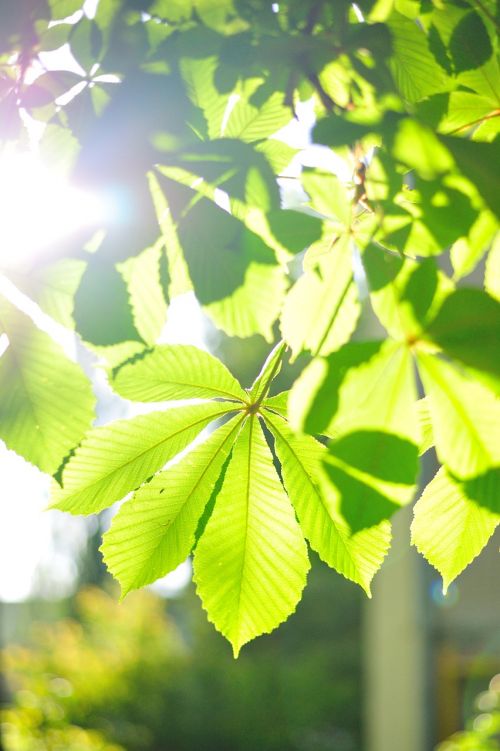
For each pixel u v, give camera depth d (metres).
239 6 0.89
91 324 0.81
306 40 0.86
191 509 0.87
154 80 0.84
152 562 0.87
